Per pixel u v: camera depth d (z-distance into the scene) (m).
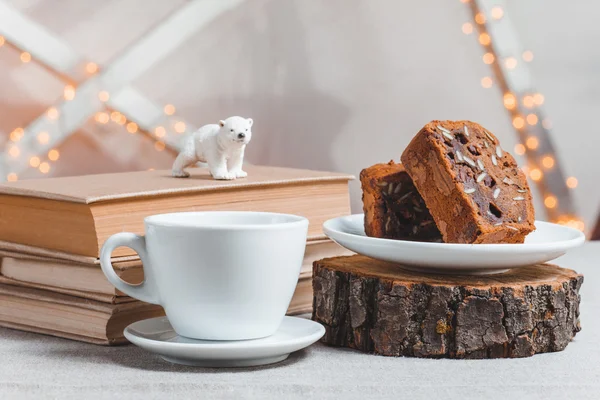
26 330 1.17
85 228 1.12
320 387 1.01
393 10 1.82
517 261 1.08
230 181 1.21
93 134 1.60
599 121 1.97
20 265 1.18
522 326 1.09
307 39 1.76
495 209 1.12
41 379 1.02
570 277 1.13
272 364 1.07
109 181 1.21
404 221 1.19
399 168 1.20
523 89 1.92
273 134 1.74
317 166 1.79
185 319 1.05
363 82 1.81
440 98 1.87
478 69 1.89
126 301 1.12
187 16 1.64
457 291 1.09
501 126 1.92
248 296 1.04
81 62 1.59
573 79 1.95
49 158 1.58
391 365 1.07
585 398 1.00
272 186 1.21
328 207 1.26
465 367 1.07
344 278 1.12
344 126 1.81
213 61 1.67
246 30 1.70
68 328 1.15
